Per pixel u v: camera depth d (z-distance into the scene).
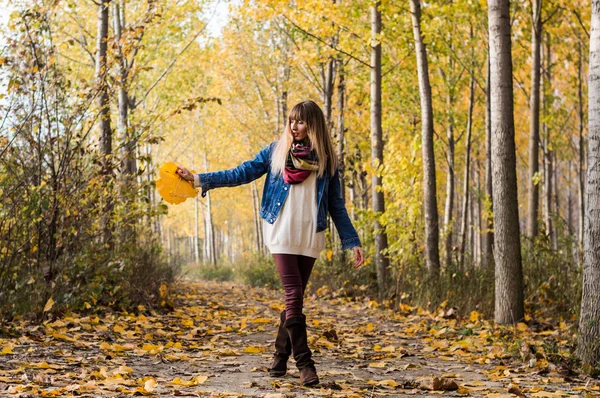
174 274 13.39
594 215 5.01
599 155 5.00
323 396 3.58
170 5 13.52
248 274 20.59
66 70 8.05
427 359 5.50
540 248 9.38
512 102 7.67
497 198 7.75
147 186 8.41
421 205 11.45
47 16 7.39
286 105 20.28
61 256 7.17
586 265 5.05
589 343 4.94
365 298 11.83
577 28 17.16
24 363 4.24
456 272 9.61
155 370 4.46
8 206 6.65
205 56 20.41
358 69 16.58
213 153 29.77
